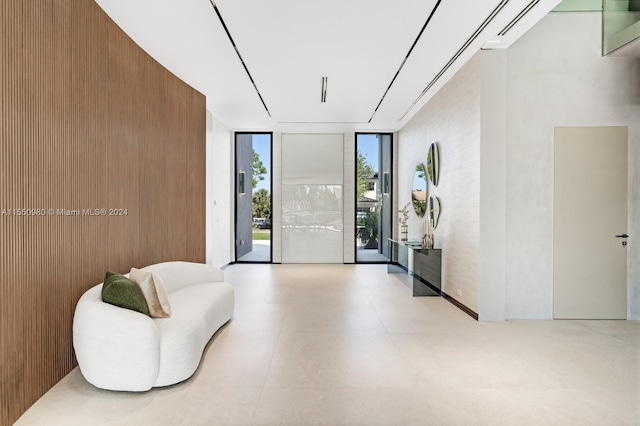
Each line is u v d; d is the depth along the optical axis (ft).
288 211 31.09
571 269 15.60
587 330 14.15
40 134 9.15
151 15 12.11
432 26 12.85
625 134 15.62
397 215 30.78
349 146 30.91
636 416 8.30
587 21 15.64
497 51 14.85
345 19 12.38
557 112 15.60
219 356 11.55
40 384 9.05
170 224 17.17
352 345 12.48
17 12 8.41
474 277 15.56
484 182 14.99
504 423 8.01
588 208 15.60
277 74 17.44
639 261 15.64
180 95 18.06
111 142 12.51
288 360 11.25
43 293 9.23
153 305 10.59
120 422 7.97
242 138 31.71
